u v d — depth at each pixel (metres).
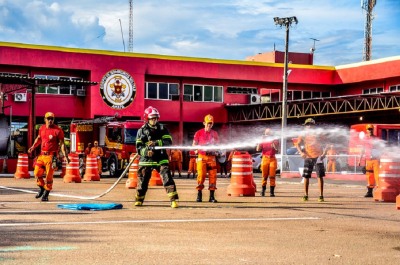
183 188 20.50
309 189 20.86
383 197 14.78
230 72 49.53
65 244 7.37
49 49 43.44
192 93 49.09
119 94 45.28
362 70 49.38
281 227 9.24
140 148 12.48
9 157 34.31
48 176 13.77
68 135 43.97
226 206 12.89
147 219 10.12
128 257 6.53
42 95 43.69
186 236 8.15
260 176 33.97
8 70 43.03
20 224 9.26
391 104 39.16
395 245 7.61
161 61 47.12
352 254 6.89
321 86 52.53
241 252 6.92
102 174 33.59
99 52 44.81
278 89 51.88
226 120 49.91
